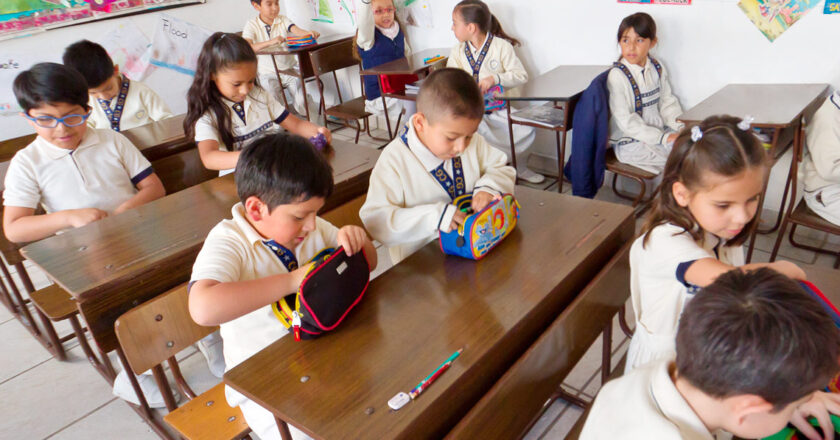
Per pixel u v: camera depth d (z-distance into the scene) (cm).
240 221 113
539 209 145
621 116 264
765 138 206
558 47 318
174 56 488
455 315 105
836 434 82
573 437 110
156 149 234
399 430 79
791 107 209
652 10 271
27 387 218
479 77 328
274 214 106
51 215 182
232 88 209
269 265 116
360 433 79
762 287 60
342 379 91
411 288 115
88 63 262
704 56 262
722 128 98
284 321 107
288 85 491
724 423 65
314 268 102
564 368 117
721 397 61
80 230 166
